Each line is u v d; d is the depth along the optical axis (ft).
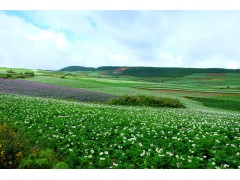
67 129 55.98
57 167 35.83
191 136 52.54
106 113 80.33
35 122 62.85
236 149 44.01
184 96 202.28
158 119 73.05
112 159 40.22
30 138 49.01
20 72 289.53
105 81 306.96
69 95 149.59
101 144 46.85
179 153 42.32
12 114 69.41
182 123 67.82
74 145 45.85
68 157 40.73
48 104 94.94
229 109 159.22
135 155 40.57
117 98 144.77
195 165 37.35
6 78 218.18
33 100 105.91
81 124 59.47
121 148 44.96
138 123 65.98
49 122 61.62
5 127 51.26
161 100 141.59
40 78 247.09
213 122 71.87
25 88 161.79
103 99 145.48
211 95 215.10
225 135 55.21
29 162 36.60
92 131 54.85
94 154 42.19
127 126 61.05
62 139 48.88
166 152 40.93
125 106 127.65
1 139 41.96
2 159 36.81
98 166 38.34
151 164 37.70
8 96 114.73
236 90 265.13
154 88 257.14
